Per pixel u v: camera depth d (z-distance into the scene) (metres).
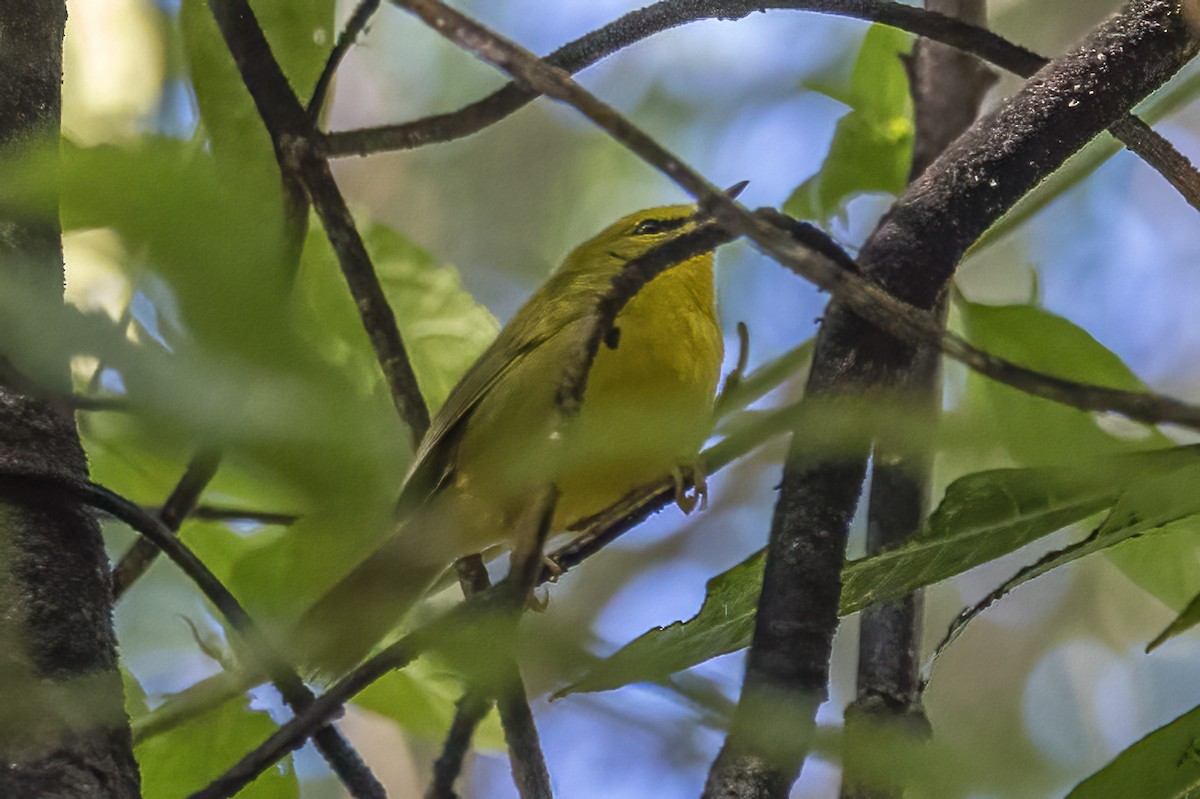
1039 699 13.32
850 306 3.43
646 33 5.59
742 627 4.40
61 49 4.37
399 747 12.69
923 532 4.19
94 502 4.08
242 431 1.90
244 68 5.23
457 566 7.82
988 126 4.54
